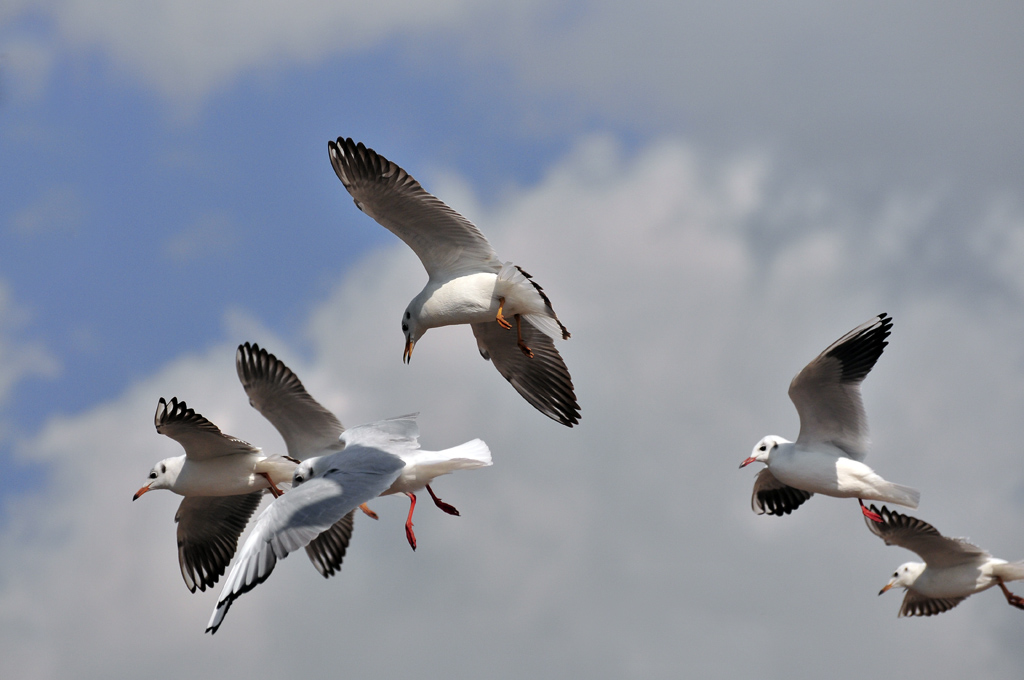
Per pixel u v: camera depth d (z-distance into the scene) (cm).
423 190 1420
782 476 1619
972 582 1750
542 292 1415
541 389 1720
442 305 1458
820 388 1591
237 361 1695
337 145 1430
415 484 1313
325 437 1734
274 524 1078
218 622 1027
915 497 1543
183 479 1759
